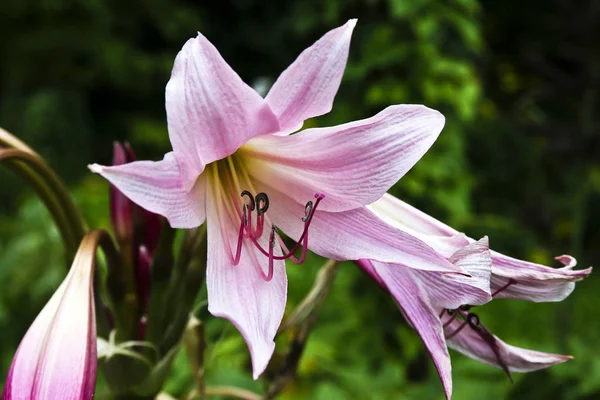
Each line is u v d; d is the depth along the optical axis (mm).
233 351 637
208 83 362
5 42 1746
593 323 1305
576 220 1216
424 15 987
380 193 383
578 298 1395
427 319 390
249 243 394
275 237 403
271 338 371
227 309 371
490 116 1571
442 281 387
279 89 372
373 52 992
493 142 1538
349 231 392
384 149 379
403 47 987
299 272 938
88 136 1652
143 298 437
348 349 907
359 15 1043
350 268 972
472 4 1009
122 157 445
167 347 431
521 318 1176
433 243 393
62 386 355
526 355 409
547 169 1629
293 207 405
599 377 673
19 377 357
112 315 451
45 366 358
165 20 1851
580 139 1188
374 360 930
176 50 1955
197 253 418
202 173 396
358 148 381
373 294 958
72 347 363
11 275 930
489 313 1183
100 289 426
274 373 494
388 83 1003
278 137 386
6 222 1173
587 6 1246
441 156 1030
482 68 1603
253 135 381
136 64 1811
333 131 381
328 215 395
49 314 370
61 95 1633
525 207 1534
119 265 429
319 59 370
